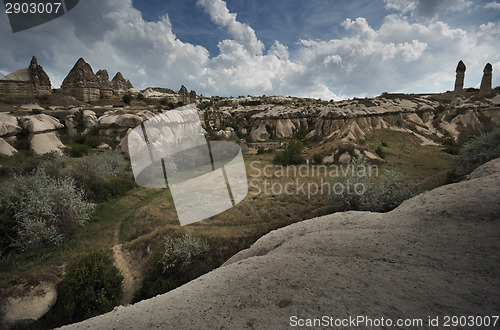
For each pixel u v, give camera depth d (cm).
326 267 273
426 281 214
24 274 768
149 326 203
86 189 1416
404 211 454
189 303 241
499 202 343
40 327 695
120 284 841
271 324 177
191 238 989
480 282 200
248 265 330
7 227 929
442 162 2002
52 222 1036
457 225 328
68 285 757
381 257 286
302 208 1330
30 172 1445
